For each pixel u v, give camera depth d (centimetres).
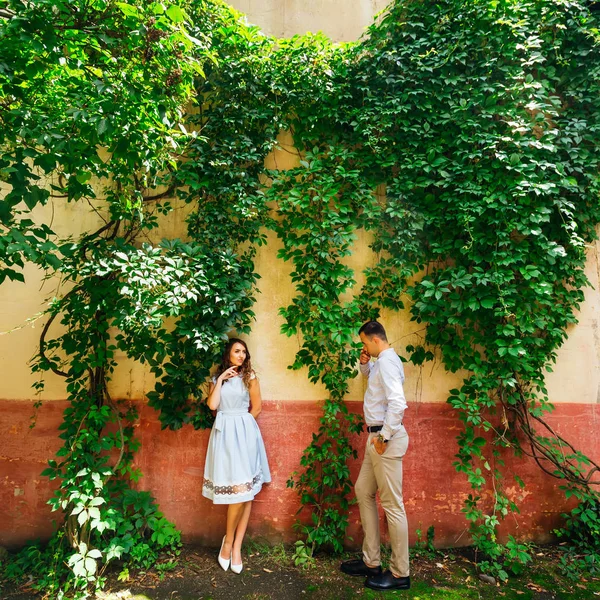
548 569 302
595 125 340
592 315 362
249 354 335
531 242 333
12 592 265
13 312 333
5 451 325
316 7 384
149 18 208
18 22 187
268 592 270
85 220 343
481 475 334
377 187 354
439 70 341
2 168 212
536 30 336
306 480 323
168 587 272
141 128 236
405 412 340
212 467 293
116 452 324
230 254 312
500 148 333
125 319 269
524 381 337
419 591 274
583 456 328
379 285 336
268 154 355
